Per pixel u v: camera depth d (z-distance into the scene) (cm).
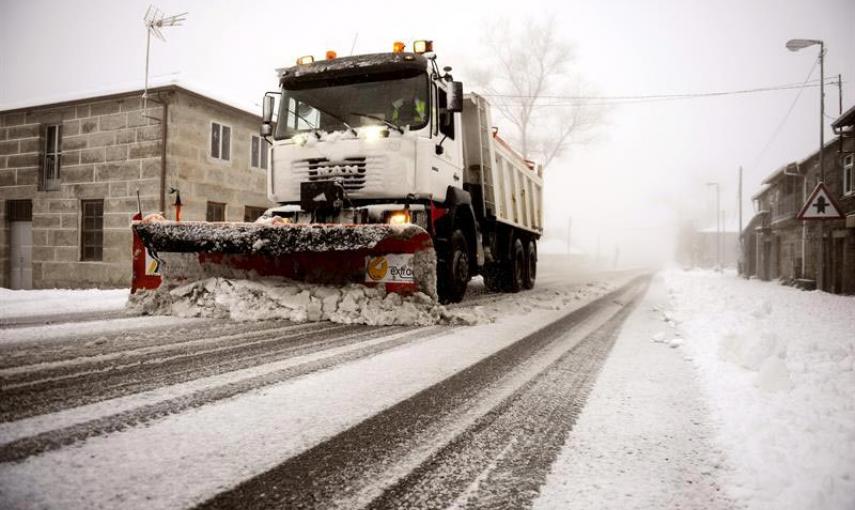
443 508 150
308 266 547
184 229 520
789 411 248
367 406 248
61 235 1386
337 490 159
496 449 200
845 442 205
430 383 296
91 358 325
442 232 668
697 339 484
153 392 254
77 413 218
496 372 330
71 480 155
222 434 202
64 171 1375
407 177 605
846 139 1727
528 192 1191
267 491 156
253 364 323
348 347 389
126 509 139
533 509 151
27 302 664
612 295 1122
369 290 528
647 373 340
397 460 185
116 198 1309
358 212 573
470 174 852
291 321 507
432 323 517
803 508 151
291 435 205
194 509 142
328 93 660
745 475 177
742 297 1119
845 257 1652
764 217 2888
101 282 1328
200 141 1345
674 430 226
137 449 182
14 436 189
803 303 1034
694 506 155
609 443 209
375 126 613
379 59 644
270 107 684
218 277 550
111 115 1320
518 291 1100
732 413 249
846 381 316
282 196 650
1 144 1462
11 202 1484
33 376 277
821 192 1021
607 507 154
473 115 845
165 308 545
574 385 304
